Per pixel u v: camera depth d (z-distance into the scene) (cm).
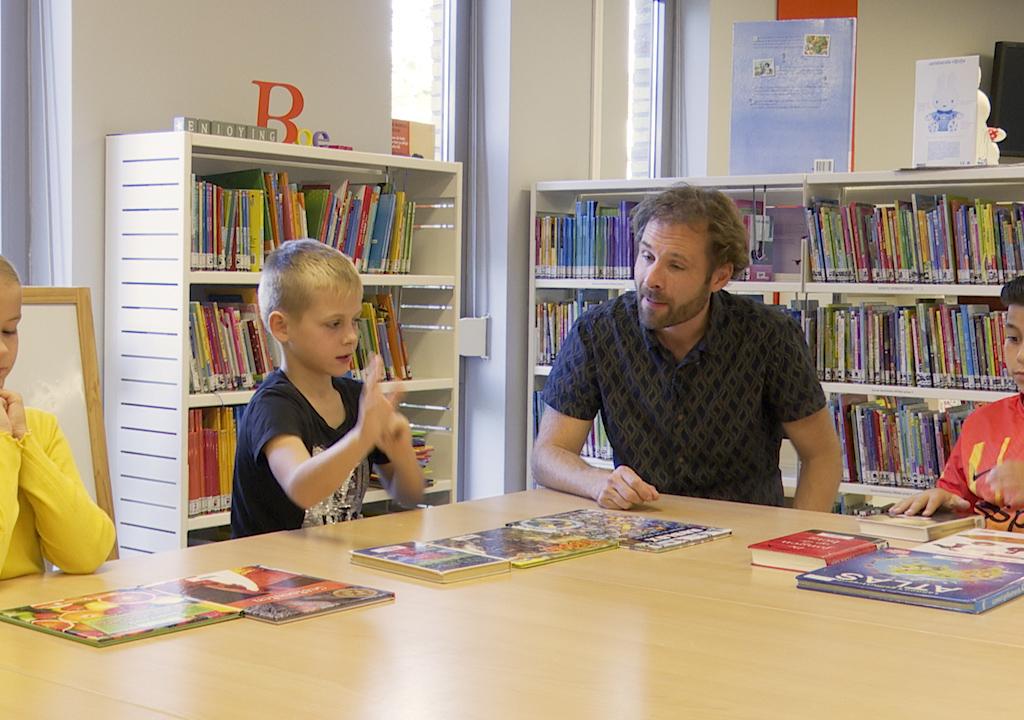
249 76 376
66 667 123
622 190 466
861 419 402
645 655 131
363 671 124
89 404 257
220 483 329
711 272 247
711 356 257
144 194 322
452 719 110
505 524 209
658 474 261
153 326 321
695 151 598
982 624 146
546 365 471
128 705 112
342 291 219
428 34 473
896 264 394
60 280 332
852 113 412
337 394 230
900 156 720
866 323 399
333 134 405
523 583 165
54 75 330
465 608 150
